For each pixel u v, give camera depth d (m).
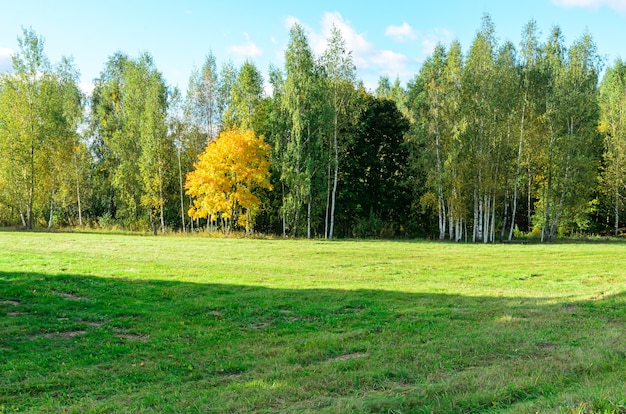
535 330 10.14
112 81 53.03
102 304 12.55
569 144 42.34
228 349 9.20
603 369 7.12
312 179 41.44
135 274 17.05
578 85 42.84
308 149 41.03
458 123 40.78
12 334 9.71
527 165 47.66
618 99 51.19
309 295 14.55
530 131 43.34
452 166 40.25
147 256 23.11
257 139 41.09
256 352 9.02
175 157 49.03
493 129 40.78
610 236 49.78
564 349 8.45
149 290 14.45
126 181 46.19
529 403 5.47
